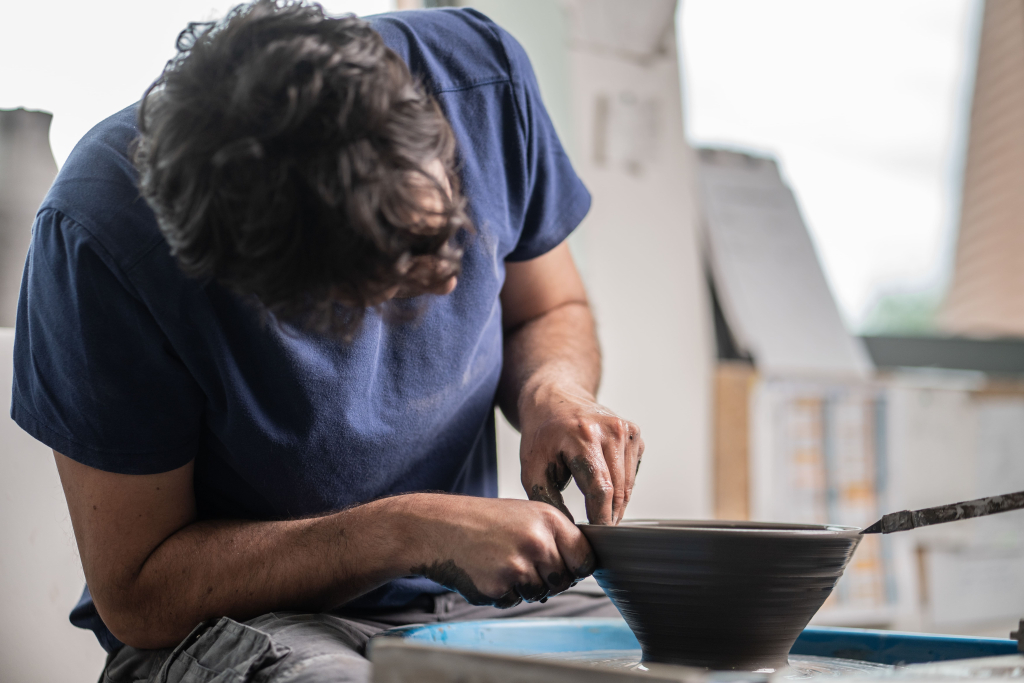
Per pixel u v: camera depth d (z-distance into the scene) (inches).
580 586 48.4
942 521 30.7
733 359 106.5
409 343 39.4
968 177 123.3
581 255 92.8
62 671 51.1
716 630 31.2
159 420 35.2
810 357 107.5
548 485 36.4
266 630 32.4
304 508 39.4
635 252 96.4
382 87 25.6
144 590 36.0
